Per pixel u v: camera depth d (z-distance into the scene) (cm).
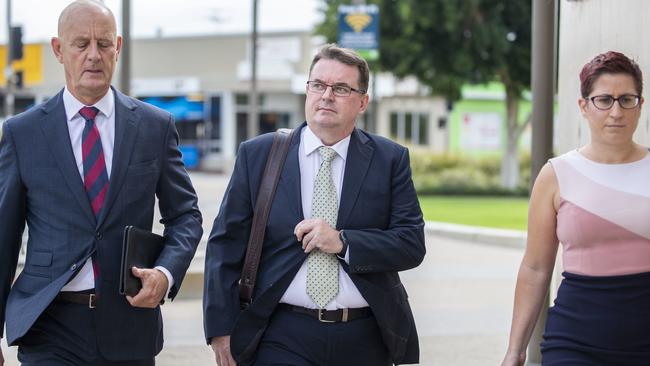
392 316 378
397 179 384
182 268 378
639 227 322
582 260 330
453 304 952
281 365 367
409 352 395
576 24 566
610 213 325
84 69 364
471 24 2742
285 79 4156
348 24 2342
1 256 367
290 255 371
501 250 1455
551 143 625
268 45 4175
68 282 362
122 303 371
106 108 377
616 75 327
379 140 391
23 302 361
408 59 2792
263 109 4194
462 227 1667
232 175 389
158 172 386
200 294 939
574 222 331
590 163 337
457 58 2759
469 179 2992
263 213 377
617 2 489
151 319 383
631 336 321
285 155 382
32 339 367
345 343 370
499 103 4294
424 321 860
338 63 374
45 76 4409
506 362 353
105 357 369
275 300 370
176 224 393
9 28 2636
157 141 386
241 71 4156
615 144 330
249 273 378
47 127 371
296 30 4138
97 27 363
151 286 362
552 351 332
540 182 347
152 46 4375
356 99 377
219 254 382
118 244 370
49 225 366
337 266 371
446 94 2994
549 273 357
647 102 440
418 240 378
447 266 1248
